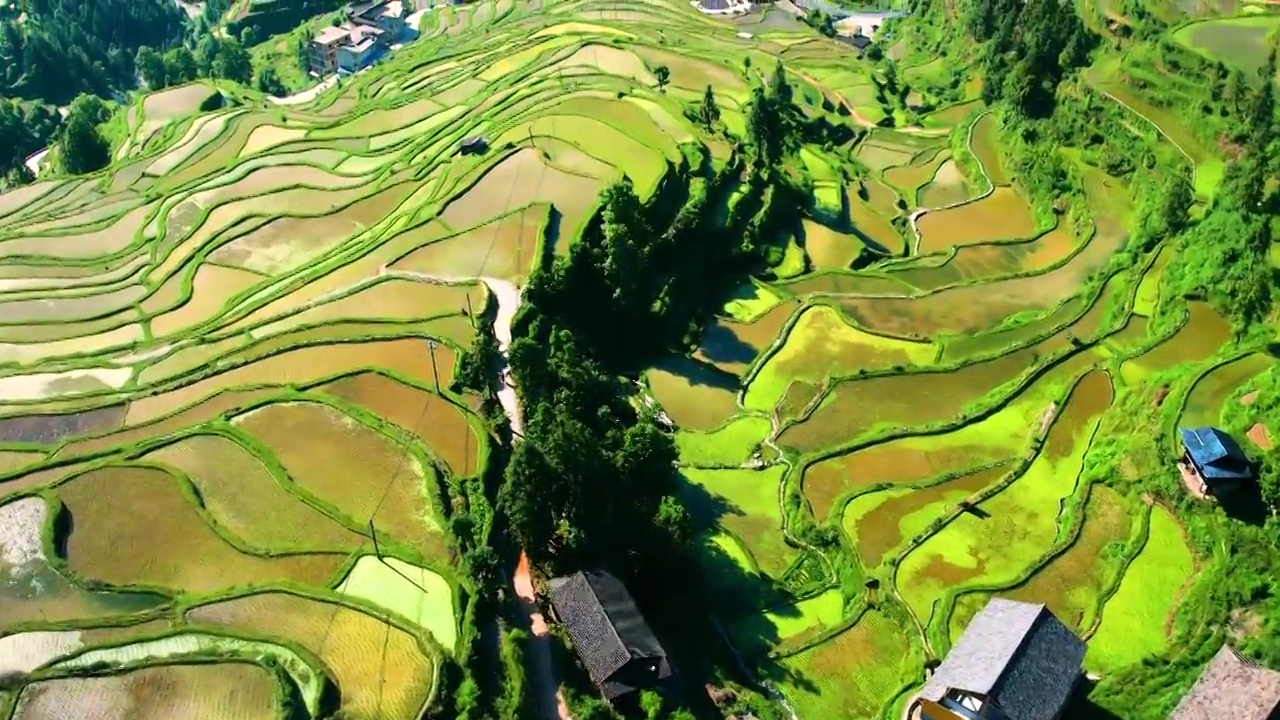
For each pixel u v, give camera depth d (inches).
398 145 5689.0
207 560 2810.0
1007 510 3144.7
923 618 2819.9
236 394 3442.4
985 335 4010.8
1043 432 3422.7
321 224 4835.1
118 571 2785.4
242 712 2410.2
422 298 3939.5
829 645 2807.6
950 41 7377.0
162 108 7273.6
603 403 3511.3
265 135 6314.0
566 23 7514.8
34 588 2746.1
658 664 2554.1
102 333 4232.3
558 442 2824.8
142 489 3041.3
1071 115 5329.7
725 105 5698.8
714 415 3735.2
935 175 5629.9
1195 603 2733.8
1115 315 4003.4
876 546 3065.9
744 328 4178.2
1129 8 5757.9
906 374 3784.5
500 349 3651.6
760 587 3021.7
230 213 5093.5
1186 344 3693.4
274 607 2659.9
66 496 3029.0
